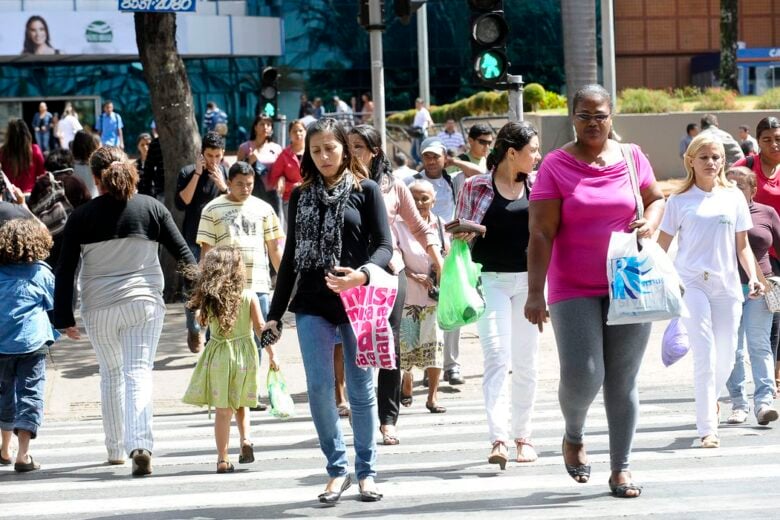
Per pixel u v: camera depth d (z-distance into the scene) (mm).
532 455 20094
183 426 26375
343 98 121750
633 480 18391
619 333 16391
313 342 17047
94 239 20297
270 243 27531
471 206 19781
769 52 130500
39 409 21500
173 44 46406
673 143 84500
